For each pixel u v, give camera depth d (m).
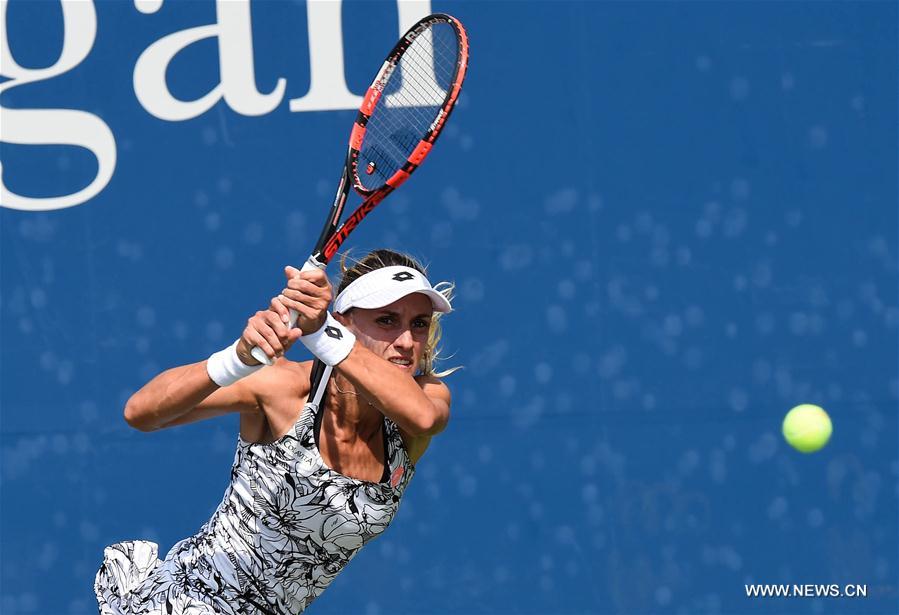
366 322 10.45
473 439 18.58
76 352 18.70
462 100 18.52
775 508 18.52
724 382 18.55
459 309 18.58
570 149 18.52
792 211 18.55
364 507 10.46
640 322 18.56
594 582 18.52
